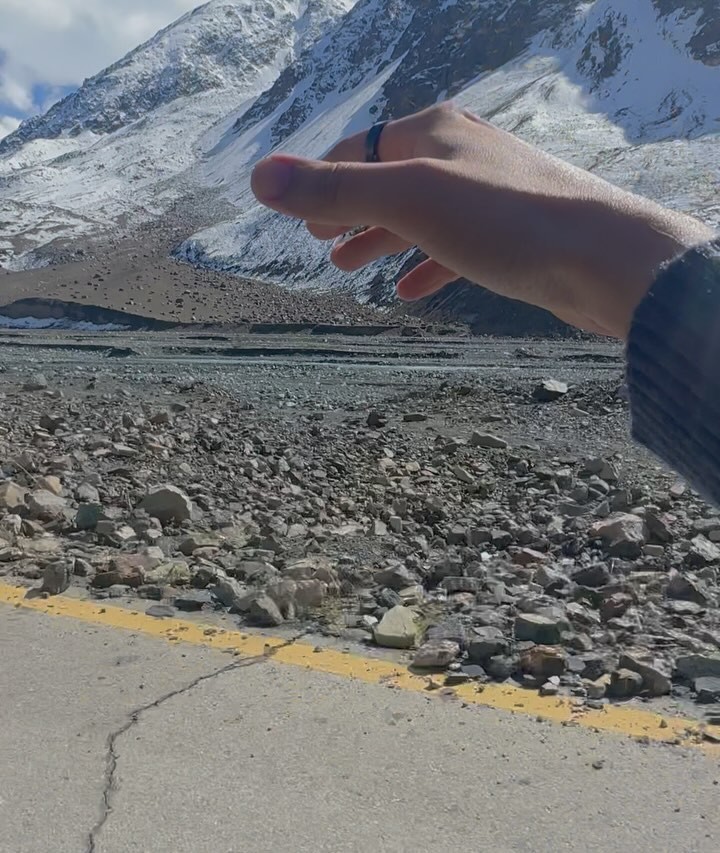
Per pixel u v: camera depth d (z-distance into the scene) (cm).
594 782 282
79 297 8962
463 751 301
